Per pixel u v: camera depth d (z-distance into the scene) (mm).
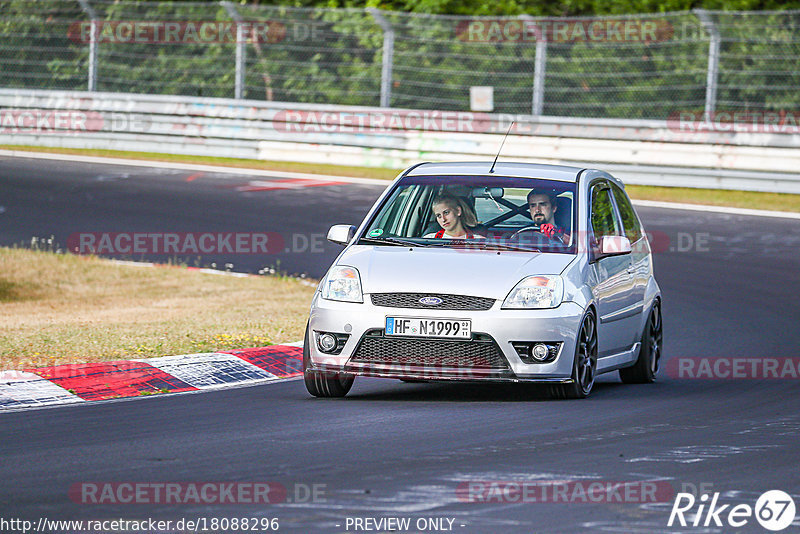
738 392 34094
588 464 23797
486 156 91125
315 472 22984
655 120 89312
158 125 99812
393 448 25250
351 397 32625
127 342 39250
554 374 30688
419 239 33250
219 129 98938
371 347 30734
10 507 20438
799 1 105625
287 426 27828
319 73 104875
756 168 85250
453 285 30703
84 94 101625
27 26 108188
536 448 25297
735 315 48656
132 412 29906
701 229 70188
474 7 110812
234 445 25609
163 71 108062
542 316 30469
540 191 34219
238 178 86875
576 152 89000
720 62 93688
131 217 71688
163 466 23547
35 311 47938
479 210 34188
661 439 26484
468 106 100812
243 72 100250
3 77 109000
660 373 38531
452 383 35438
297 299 51281
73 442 26016
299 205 76250
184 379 34750
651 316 37500
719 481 22547
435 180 34688
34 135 101062
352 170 93062
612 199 36750
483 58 98812
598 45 96812
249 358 37594
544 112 98562
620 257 35469
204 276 56812
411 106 101750
